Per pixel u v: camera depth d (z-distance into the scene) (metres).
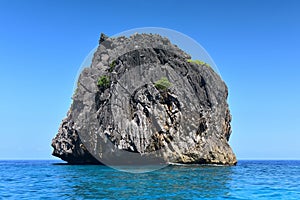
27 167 49.25
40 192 18.52
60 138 47.75
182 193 17.72
